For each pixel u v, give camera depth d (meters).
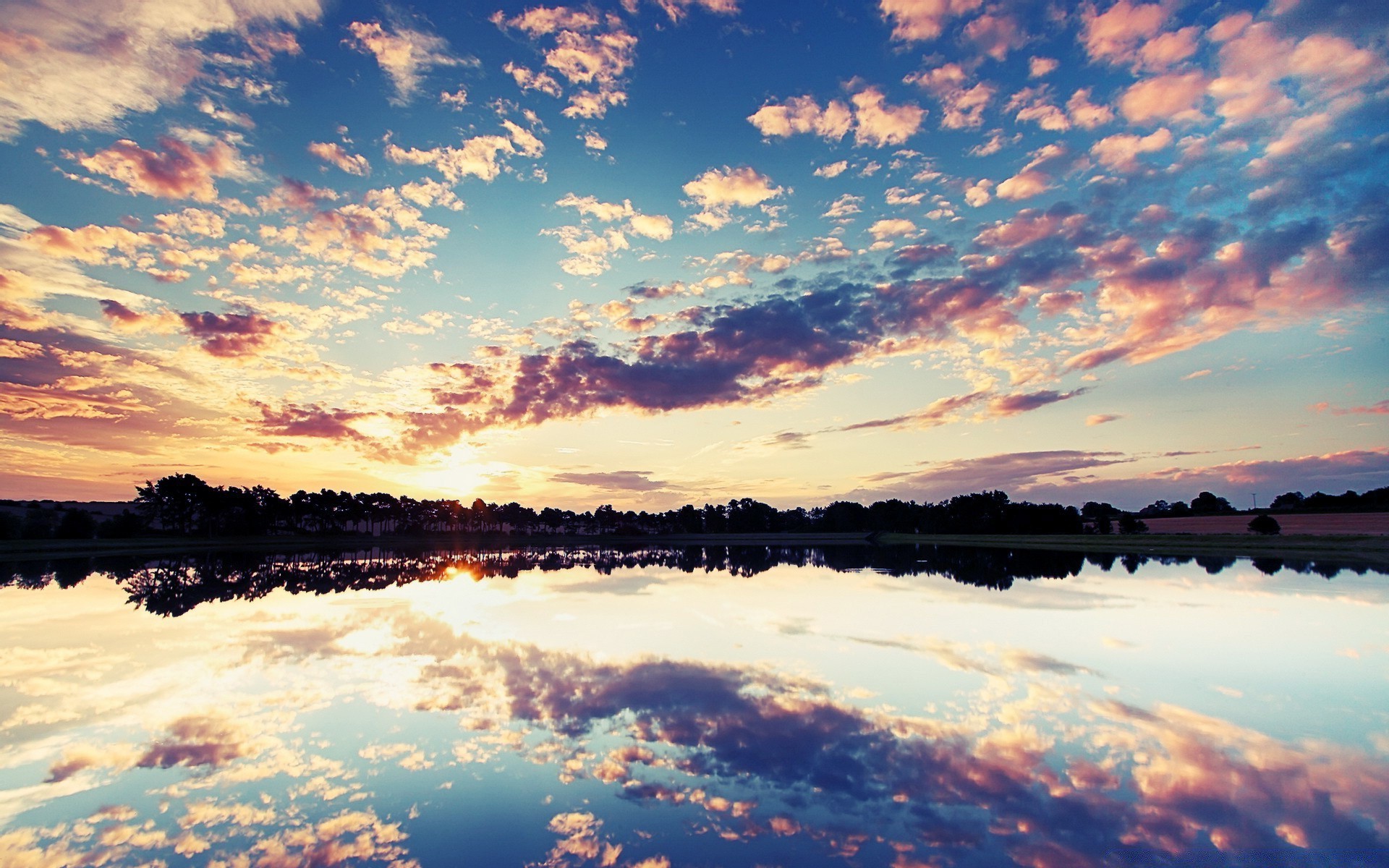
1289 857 8.44
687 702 15.34
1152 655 19.98
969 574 49.25
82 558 65.81
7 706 15.12
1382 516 114.69
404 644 22.17
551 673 18.12
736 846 8.81
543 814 9.78
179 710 14.77
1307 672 17.75
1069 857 8.50
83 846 8.88
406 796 10.39
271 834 9.20
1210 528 122.19
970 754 11.98
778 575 50.44
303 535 140.88
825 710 14.71
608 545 117.62
